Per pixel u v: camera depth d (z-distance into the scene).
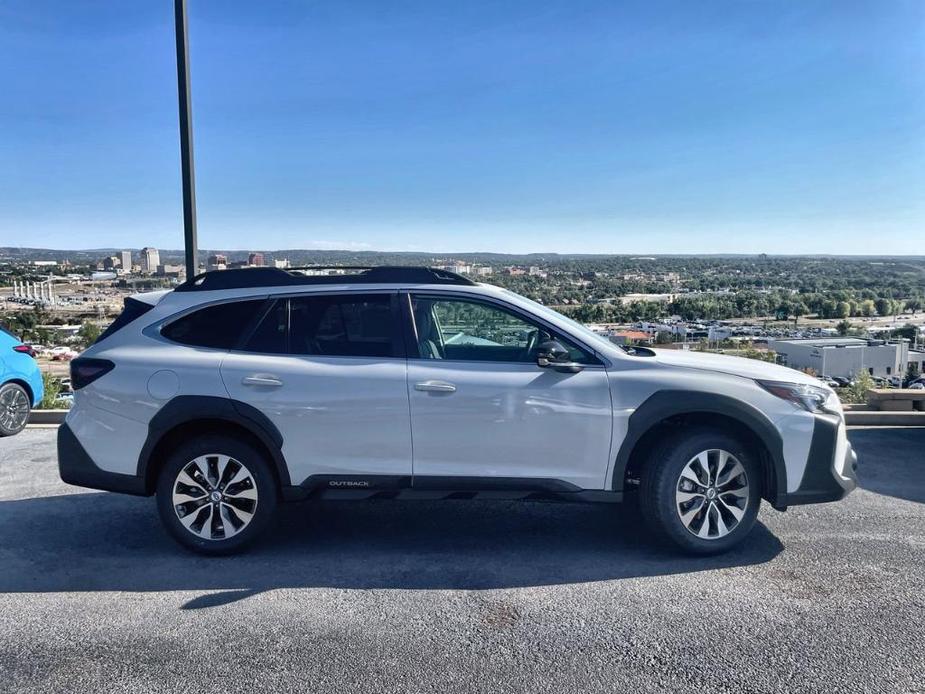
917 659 3.24
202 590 4.02
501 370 4.46
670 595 3.92
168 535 4.92
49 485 6.12
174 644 3.40
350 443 4.43
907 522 5.14
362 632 3.51
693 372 4.50
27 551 4.62
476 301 4.65
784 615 3.67
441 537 4.89
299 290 4.68
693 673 3.13
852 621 3.61
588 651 3.32
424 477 4.43
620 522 5.20
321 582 4.12
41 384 8.70
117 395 4.46
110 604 3.84
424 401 4.38
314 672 3.15
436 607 3.79
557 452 4.41
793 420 4.41
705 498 4.43
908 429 8.12
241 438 4.53
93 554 4.57
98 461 4.50
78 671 3.17
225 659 3.26
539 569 4.31
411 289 4.68
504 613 3.71
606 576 4.20
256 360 4.51
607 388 4.40
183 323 4.66
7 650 3.35
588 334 4.65
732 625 3.57
